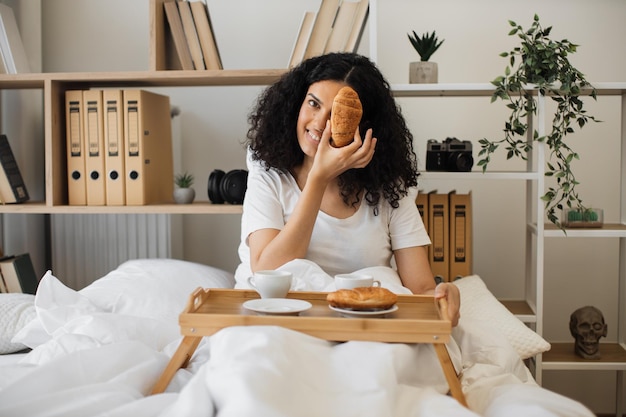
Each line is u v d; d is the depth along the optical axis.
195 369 1.37
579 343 2.25
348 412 1.06
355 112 1.55
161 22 2.30
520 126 2.16
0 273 2.34
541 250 2.16
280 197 1.76
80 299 1.79
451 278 2.27
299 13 2.69
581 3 2.62
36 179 2.69
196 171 2.75
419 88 2.14
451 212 2.27
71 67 2.76
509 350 1.53
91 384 1.18
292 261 1.55
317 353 1.14
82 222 2.58
